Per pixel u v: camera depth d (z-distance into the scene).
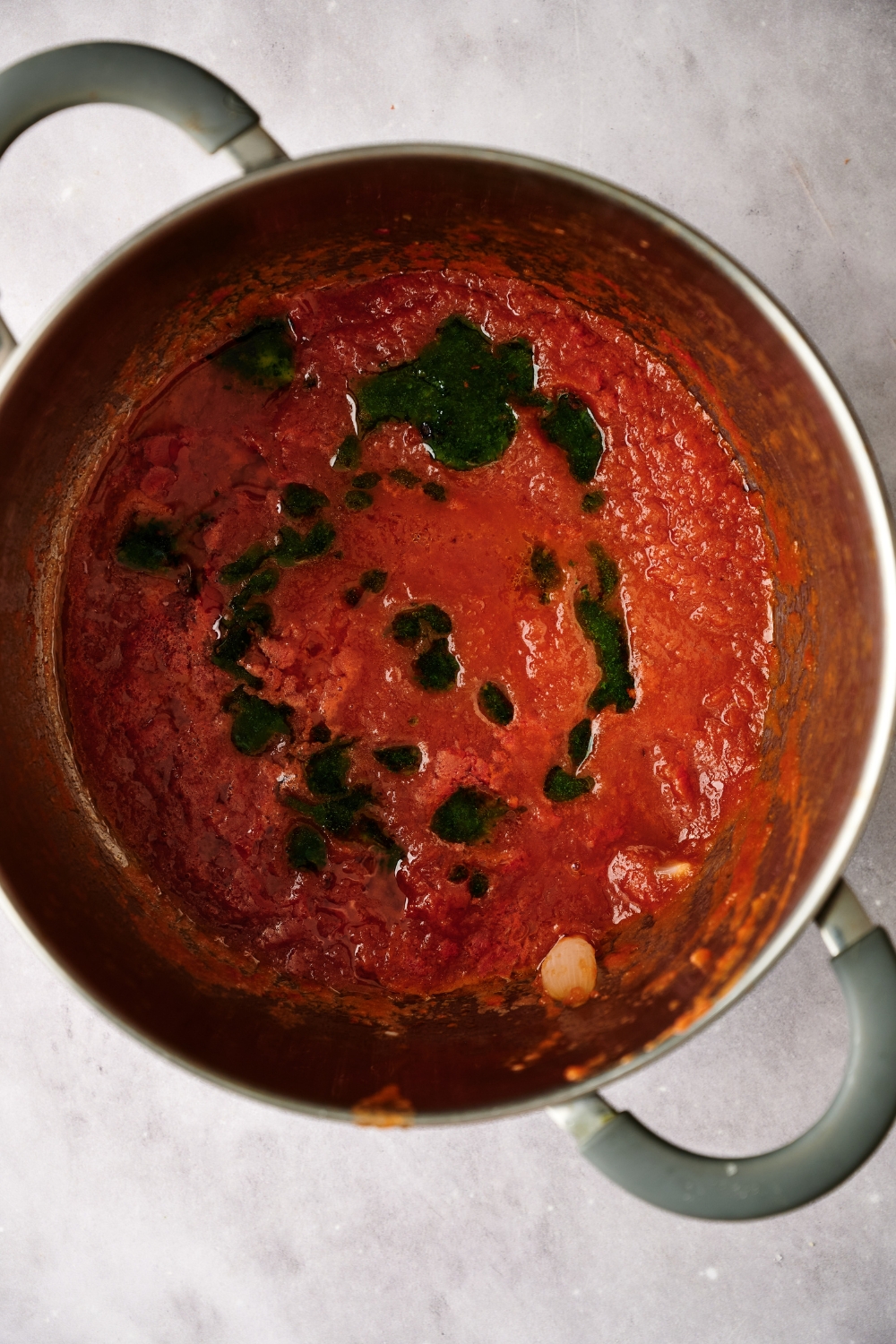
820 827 0.53
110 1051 0.62
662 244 0.53
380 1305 0.61
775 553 0.58
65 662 0.58
